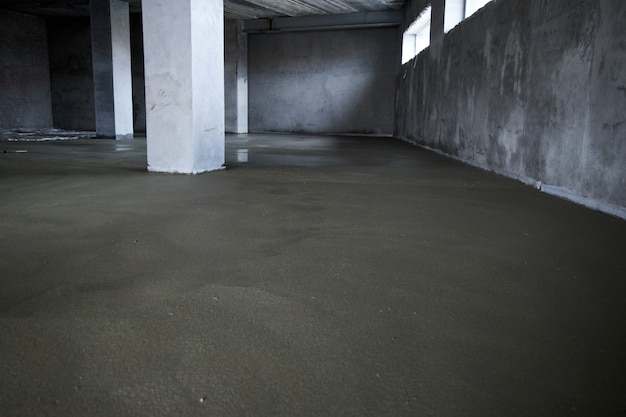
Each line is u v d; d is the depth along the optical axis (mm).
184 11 4824
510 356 1302
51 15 15016
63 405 1049
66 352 1273
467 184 4652
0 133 12961
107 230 2586
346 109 15461
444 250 2318
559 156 4098
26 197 3557
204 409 1043
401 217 3061
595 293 1782
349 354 1292
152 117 5145
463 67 7148
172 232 2562
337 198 3711
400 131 13406
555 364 1265
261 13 14414
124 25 11141
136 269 1949
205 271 1936
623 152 3191
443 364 1253
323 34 15320
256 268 1984
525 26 4887
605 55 3412
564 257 2240
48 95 15781
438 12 8797
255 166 5887
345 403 1076
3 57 14406
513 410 1065
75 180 4461
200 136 5137
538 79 4555
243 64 15867
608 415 1054
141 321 1465
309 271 1961
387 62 14844
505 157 5387
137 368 1201
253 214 3062
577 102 3807
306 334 1402
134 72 15836
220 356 1267
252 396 1095
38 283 1773
